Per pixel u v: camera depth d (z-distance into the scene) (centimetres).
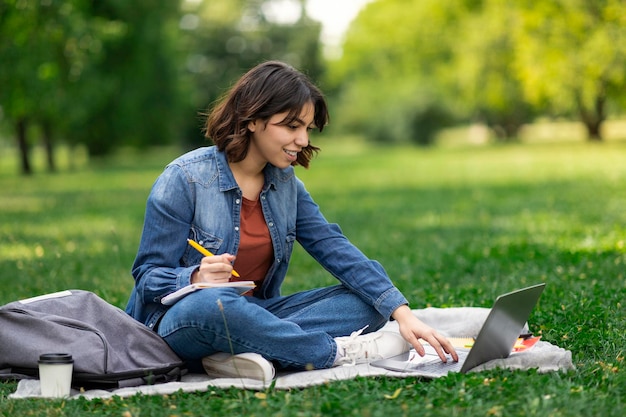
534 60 3056
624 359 382
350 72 6059
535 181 1908
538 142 4541
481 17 3672
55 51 2158
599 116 3925
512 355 365
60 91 2434
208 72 5903
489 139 5400
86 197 1891
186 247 378
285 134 367
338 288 393
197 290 350
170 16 3678
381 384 336
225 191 380
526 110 4656
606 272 650
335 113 6900
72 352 343
